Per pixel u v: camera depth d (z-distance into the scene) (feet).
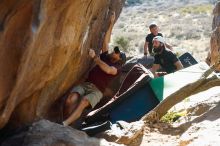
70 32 16.12
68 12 14.83
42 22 12.61
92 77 22.61
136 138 19.53
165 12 146.61
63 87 21.75
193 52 88.07
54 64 16.57
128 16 144.36
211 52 39.78
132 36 105.09
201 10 145.59
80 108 21.90
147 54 37.93
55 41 15.19
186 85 21.99
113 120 23.15
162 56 29.53
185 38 106.11
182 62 35.55
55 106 22.11
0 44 12.12
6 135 17.12
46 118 20.65
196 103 22.59
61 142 16.15
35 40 12.91
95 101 22.39
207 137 17.87
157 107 21.81
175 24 123.44
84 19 17.48
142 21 132.87
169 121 21.79
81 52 20.62
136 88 23.67
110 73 22.63
